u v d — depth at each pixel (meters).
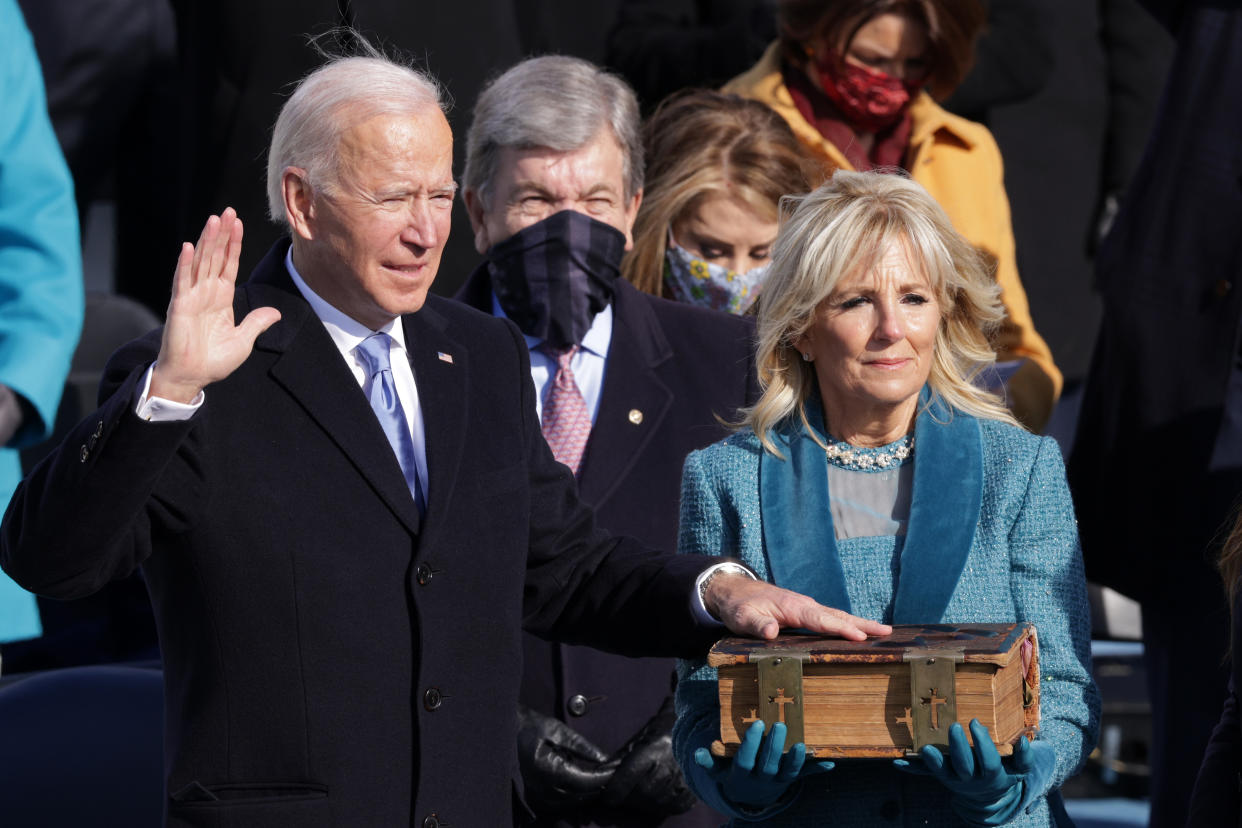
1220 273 19.59
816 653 11.62
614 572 13.41
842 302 12.95
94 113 24.17
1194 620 19.53
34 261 17.31
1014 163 27.53
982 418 13.67
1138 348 19.97
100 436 10.84
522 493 12.88
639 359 16.31
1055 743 12.63
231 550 11.72
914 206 13.05
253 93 21.19
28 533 11.13
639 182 16.86
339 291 12.29
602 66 24.98
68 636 20.11
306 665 11.70
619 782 15.14
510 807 12.57
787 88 21.41
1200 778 13.16
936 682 11.37
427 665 11.98
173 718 11.95
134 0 24.28
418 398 12.64
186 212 21.84
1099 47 28.53
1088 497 20.42
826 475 13.45
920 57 20.61
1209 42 20.12
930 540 13.03
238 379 12.02
